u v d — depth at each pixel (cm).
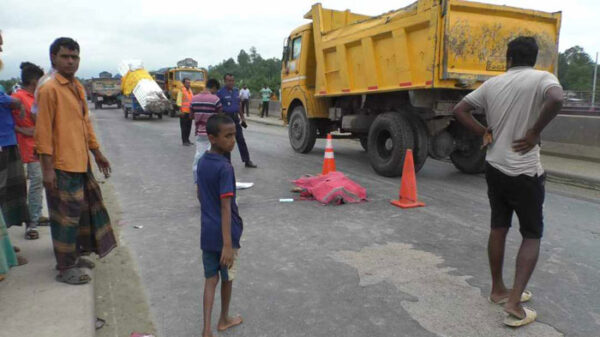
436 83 692
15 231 476
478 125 334
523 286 313
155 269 418
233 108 873
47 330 289
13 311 312
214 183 282
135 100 2202
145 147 1228
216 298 361
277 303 351
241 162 987
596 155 979
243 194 691
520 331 310
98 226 376
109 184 765
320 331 312
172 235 507
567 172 874
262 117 2538
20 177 428
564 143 1049
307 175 830
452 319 326
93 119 2281
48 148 331
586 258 441
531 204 309
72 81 350
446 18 673
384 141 843
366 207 621
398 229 527
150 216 579
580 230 529
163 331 315
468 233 512
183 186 748
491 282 386
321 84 998
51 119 331
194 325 322
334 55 949
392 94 851
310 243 480
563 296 361
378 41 808
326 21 1002
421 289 373
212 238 285
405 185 627
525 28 747
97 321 326
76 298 332
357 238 496
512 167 306
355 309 341
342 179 664
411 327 316
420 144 787
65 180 344
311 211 601
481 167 849
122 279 397
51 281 359
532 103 297
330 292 369
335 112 1009
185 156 1072
